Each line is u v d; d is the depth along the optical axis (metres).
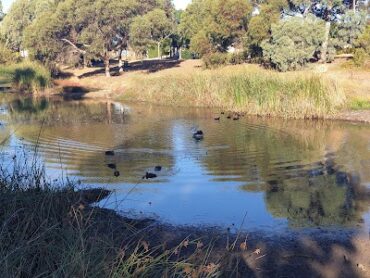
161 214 8.60
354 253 6.98
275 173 11.55
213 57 37.09
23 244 4.84
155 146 14.86
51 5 46.41
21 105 28.27
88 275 4.52
